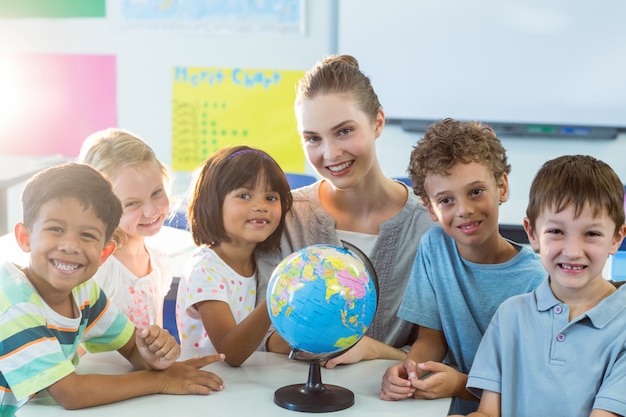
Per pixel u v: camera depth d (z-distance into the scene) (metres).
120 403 1.33
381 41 3.73
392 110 3.79
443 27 3.69
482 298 1.56
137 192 1.76
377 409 1.32
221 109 3.90
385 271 1.74
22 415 1.28
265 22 3.79
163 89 3.92
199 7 3.83
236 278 1.68
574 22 3.62
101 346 1.50
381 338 1.76
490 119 3.74
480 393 1.39
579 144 3.72
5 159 3.78
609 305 1.29
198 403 1.33
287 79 3.83
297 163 3.90
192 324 1.68
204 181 1.66
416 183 1.54
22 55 3.98
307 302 1.22
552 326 1.32
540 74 3.68
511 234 2.35
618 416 1.23
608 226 1.27
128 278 1.80
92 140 1.81
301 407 1.29
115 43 3.91
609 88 3.64
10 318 1.29
